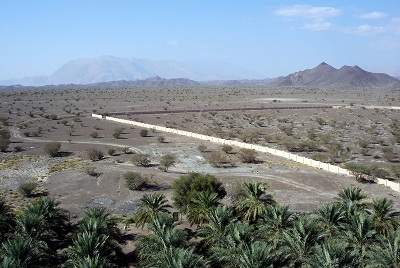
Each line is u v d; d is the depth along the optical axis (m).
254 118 159.50
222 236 34.16
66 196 64.62
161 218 37.50
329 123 145.50
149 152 97.25
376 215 38.06
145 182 69.62
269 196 42.75
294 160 88.69
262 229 35.50
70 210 57.53
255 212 39.56
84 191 67.19
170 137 118.38
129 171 76.94
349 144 107.81
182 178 55.00
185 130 133.12
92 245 31.42
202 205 41.62
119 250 37.88
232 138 118.12
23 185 63.91
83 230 35.69
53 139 114.50
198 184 52.62
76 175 75.75
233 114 170.25
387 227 36.66
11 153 96.38
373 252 30.11
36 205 39.72
